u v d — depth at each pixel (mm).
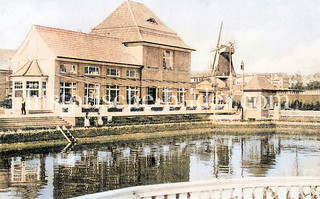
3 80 56781
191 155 27844
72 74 39781
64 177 19891
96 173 21000
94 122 34969
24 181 18891
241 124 47375
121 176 20422
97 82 42281
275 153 29406
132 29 49875
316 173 21984
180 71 54719
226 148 31766
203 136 40219
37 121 31719
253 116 50344
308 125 47688
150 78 49562
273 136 41031
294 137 40219
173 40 54062
